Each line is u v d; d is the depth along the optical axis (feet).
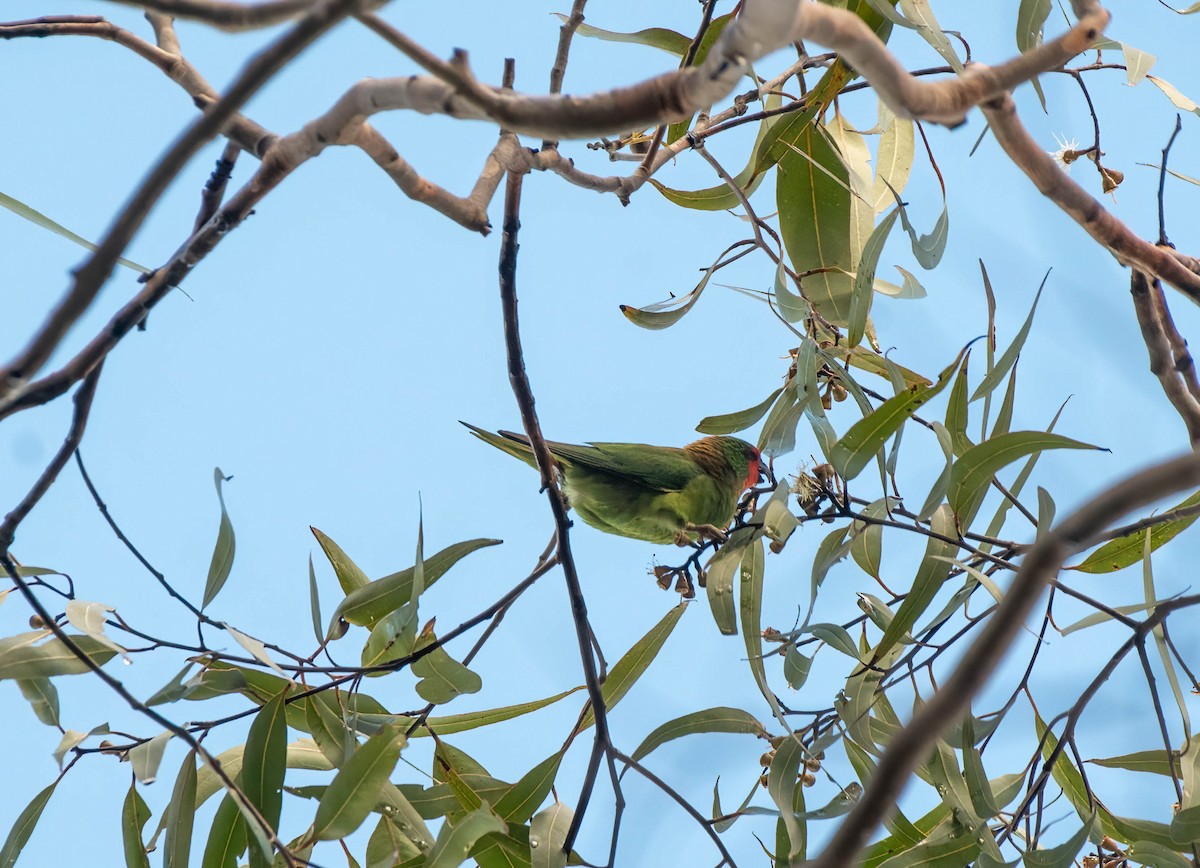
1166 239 25.27
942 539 23.07
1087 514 11.66
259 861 22.33
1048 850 22.86
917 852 23.27
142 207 13.39
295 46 12.00
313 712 23.76
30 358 14.24
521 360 24.67
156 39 22.75
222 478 22.43
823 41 13.83
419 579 23.22
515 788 24.76
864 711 24.30
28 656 22.44
